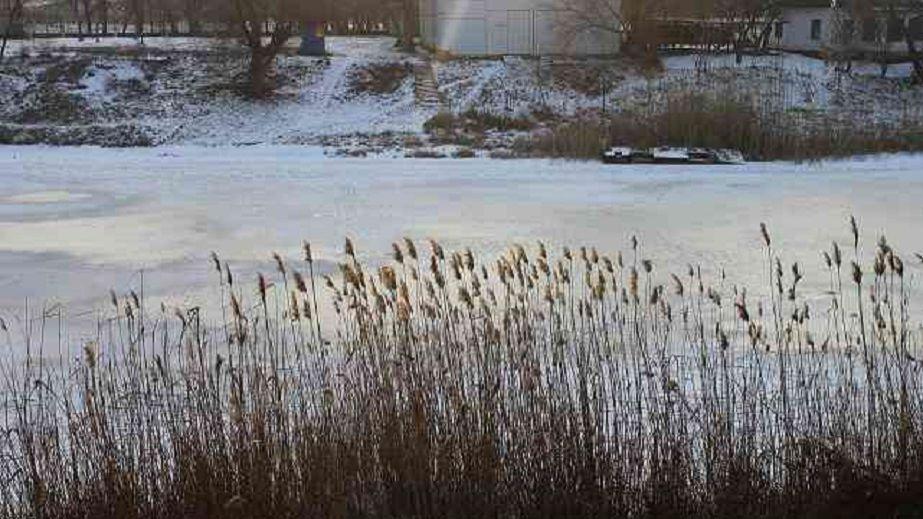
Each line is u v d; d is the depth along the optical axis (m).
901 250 19.56
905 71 51.56
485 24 54.12
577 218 23.77
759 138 35.97
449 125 43.19
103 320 14.52
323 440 6.20
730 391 7.41
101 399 7.18
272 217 24.00
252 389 6.68
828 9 58.22
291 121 45.72
